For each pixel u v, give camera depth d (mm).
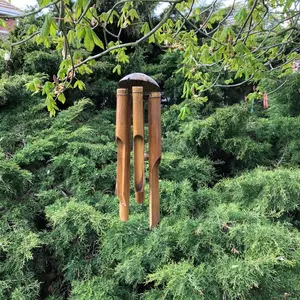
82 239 1721
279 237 1427
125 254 1610
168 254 1531
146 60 4297
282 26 2795
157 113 920
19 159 2201
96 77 3520
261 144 2395
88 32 961
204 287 1336
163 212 1943
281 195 1718
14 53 2709
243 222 1571
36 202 2053
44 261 1856
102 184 2215
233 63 1586
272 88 2721
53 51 3090
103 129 2965
